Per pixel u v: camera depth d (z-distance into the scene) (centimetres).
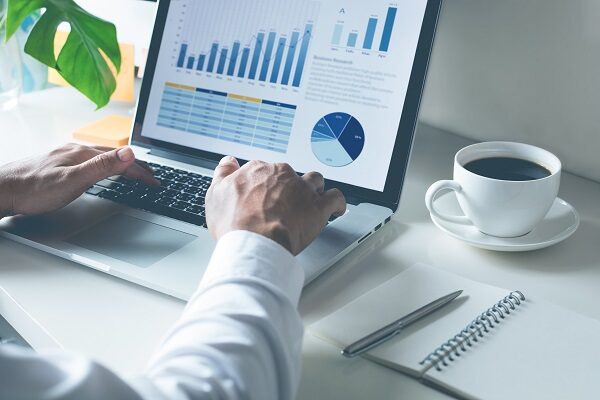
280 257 60
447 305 68
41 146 105
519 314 66
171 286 70
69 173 82
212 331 51
